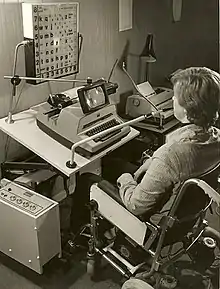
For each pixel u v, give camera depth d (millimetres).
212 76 1757
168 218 1813
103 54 3238
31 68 2627
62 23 2705
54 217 2344
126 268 2234
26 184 2516
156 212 1959
